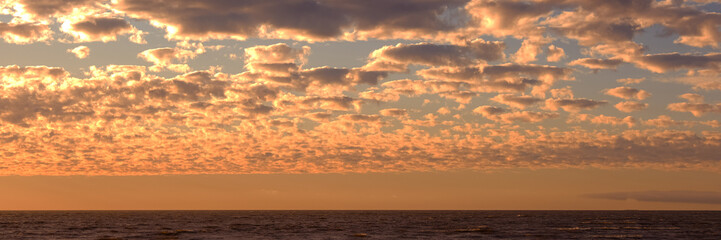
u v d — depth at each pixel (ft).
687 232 415.44
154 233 414.21
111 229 472.44
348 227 502.38
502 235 383.86
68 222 626.64
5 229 466.70
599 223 581.12
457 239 350.43
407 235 386.93
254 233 412.77
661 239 345.72
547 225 534.78
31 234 404.36
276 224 572.92
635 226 509.35
